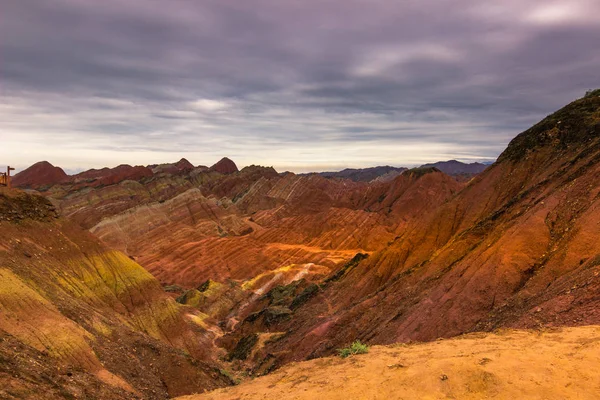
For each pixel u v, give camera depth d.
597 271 17.14
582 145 41.62
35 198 41.75
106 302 38.91
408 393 8.65
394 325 32.09
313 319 51.25
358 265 61.53
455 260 38.03
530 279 25.02
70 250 40.19
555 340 11.02
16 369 13.97
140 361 27.89
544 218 30.06
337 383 10.16
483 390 8.23
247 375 41.53
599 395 7.49
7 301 21.03
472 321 25.70
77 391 15.46
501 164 52.91
